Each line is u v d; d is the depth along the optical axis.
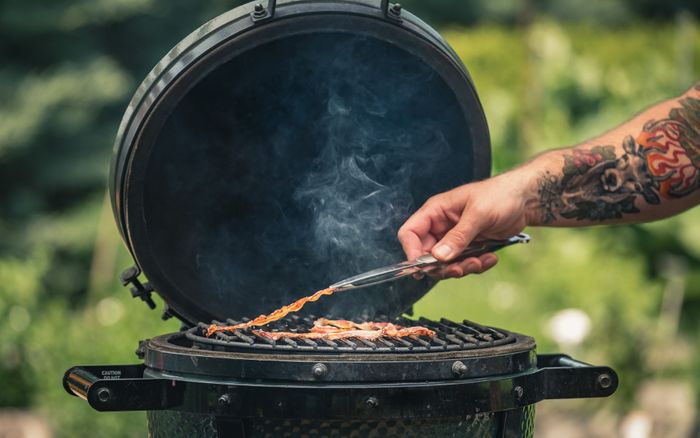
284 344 1.53
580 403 4.28
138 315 3.89
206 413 1.44
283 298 1.91
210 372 1.45
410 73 1.80
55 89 7.97
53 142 8.07
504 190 1.74
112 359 3.75
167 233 1.79
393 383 1.42
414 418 1.42
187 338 1.69
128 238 1.74
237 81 1.78
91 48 8.44
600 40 6.59
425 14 8.72
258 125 1.86
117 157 1.71
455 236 1.70
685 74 6.29
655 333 4.68
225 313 1.83
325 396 1.40
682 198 1.86
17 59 8.43
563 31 6.72
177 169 1.79
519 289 4.77
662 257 5.61
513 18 8.69
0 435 3.85
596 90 6.13
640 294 4.71
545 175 1.78
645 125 1.88
